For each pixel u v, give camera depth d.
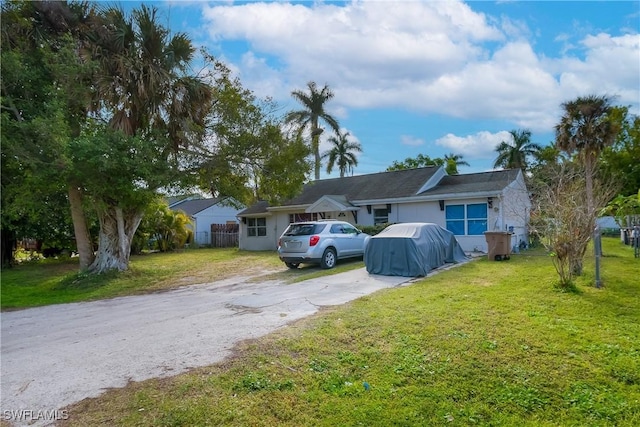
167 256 21.20
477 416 3.37
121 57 11.71
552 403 3.56
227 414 3.39
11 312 8.82
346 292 8.36
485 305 6.51
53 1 11.38
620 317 5.77
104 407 3.55
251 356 4.61
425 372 4.12
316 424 3.27
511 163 43.22
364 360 4.45
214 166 13.27
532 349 4.61
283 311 6.89
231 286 10.59
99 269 13.23
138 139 11.21
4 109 10.43
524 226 17.39
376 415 3.38
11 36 11.03
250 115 13.11
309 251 12.25
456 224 16.27
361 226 17.56
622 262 11.33
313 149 14.70
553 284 7.84
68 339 5.96
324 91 36.97
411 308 6.48
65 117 10.87
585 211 7.82
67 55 10.72
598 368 4.13
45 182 11.14
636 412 3.39
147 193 12.12
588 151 22.67
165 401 3.61
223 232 30.06
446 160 42.56
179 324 6.42
